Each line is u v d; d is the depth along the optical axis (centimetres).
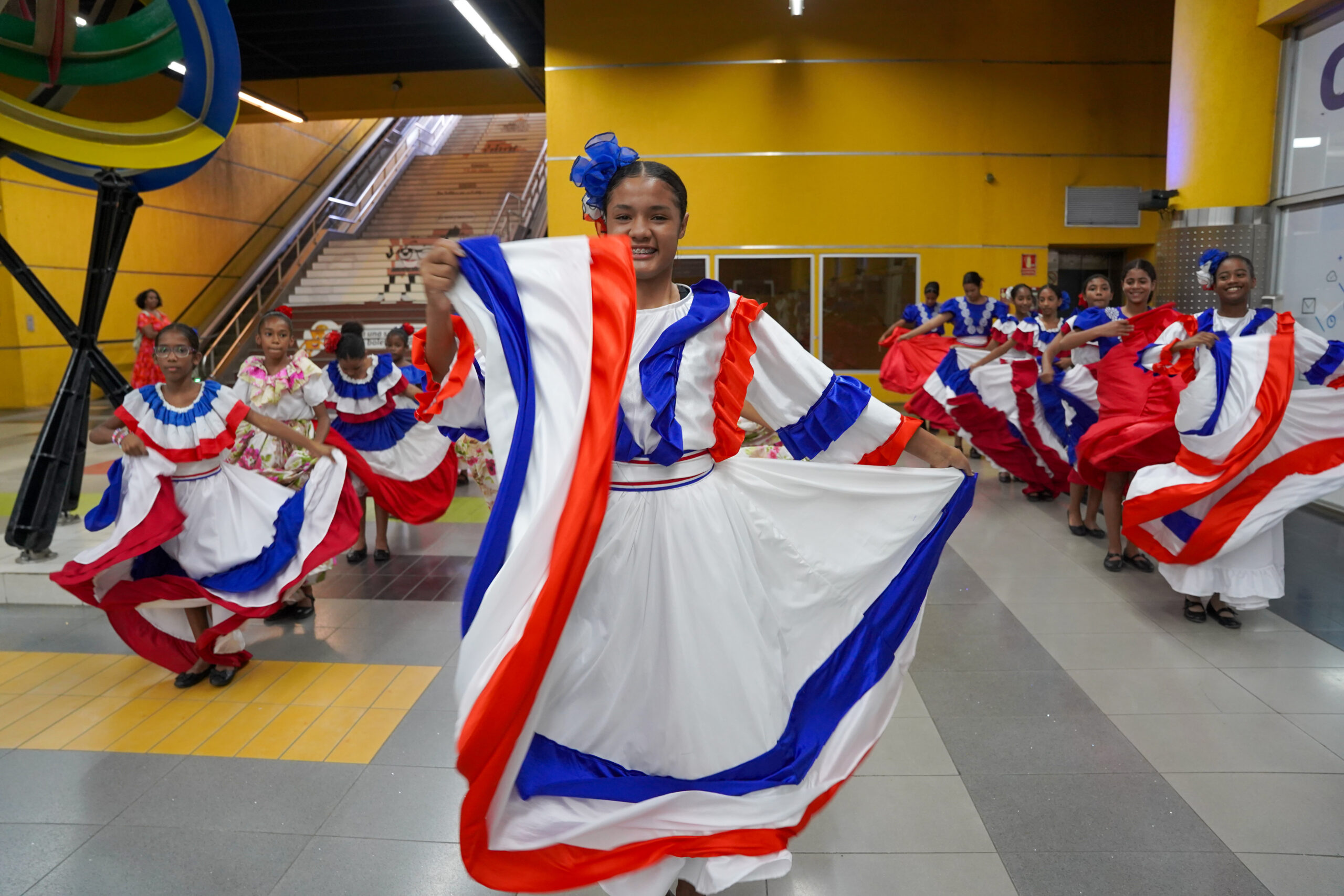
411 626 402
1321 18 613
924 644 372
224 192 1438
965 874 220
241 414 338
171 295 1341
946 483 213
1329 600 413
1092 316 518
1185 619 392
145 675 351
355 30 1095
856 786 262
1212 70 680
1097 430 460
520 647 147
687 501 178
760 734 178
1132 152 966
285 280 1382
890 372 805
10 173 1145
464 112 1322
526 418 163
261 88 1297
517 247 175
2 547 492
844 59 948
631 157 185
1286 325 362
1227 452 362
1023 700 317
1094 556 495
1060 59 954
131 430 327
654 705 175
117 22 468
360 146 1641
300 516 347
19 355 1183
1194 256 699
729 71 950
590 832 163
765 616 188
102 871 225
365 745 291
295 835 240
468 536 567
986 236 973
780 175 962
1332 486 355
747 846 171
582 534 156
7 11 445
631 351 165
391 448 490
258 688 336
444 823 245
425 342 176
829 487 207
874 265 973
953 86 953
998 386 623
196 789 264
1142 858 225
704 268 979
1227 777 262
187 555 340
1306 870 218
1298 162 644
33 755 286
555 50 954
